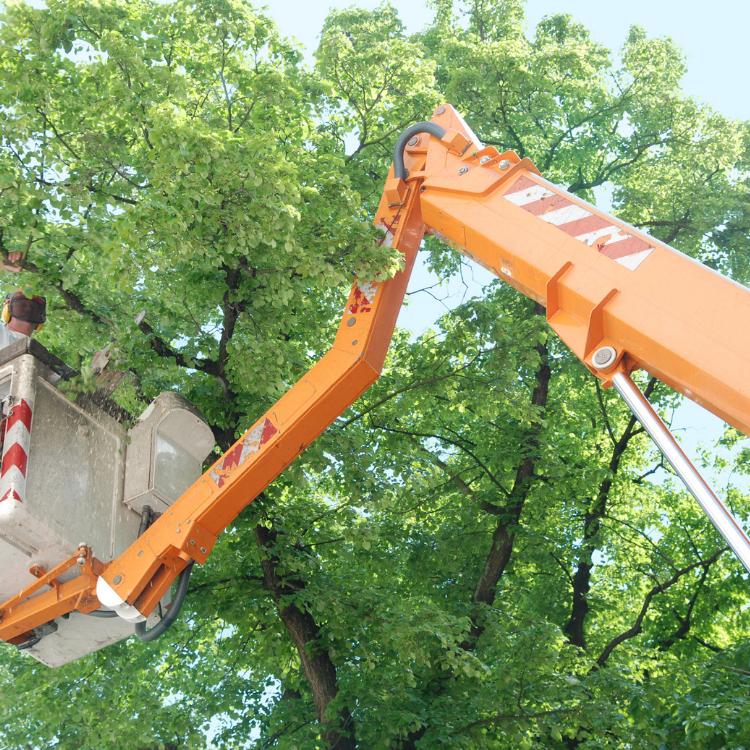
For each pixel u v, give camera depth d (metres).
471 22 28.98
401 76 18.31
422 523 23.33
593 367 7.86
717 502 6.81
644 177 26.39
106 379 10.84
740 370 7.09
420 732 17.44
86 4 13.45
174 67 15.62
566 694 17.02
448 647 16.67
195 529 10.12
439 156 10.07
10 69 13.48
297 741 17.12
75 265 13.72
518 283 8.88
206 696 20.36
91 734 16.89
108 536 10.14
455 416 24.08
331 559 18.89
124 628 10.62
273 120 15.96
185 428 11.05
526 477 22.31
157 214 11.52
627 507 25.86
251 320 15.19
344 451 15.72
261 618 18.34
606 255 8.18
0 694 17.84
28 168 13.19
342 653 17.16
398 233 10.49
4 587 9.88
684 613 25.47
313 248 11.66
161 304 15.31
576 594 23.30
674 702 16.50
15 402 9.58
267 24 16.80
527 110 25.61
